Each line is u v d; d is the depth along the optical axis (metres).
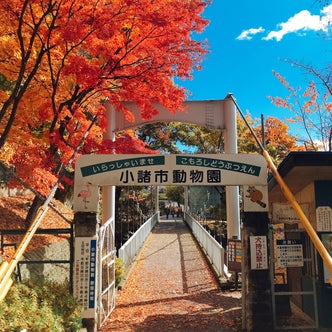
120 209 24.98
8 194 14.30
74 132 9.96
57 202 15.97
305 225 5.85
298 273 8.47
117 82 9.70
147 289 11.30
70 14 7.81
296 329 6.89
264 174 7.09
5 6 7.85
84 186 7.10
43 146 9.07
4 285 4.45
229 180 7.07
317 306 7.13
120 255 12.70
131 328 7.41
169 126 27.09
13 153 8.45
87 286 6.91
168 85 9.00
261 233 7.05
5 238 9.41
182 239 24.30
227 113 11.88
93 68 8.08
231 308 8.80
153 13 7.61
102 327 7.50
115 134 12.35
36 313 4.84
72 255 7.18
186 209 42.91
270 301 6.91
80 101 9.67
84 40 8.16
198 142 27.44
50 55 8.95
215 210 27.45
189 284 11.77
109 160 7.13
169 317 8.17
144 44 8.44
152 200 40.47
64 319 5.61
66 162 9.13
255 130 21.89
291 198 6.23
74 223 7.08
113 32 7.93
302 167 6.24
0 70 9.38
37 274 8.94
